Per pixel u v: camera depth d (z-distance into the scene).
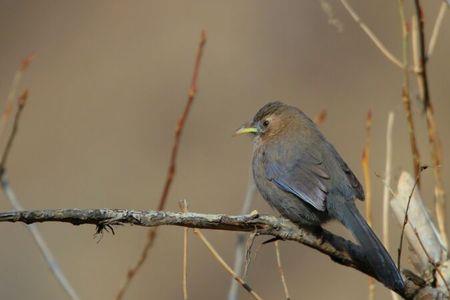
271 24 19.67
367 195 7.50
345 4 8.23
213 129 18.53
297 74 18.91
